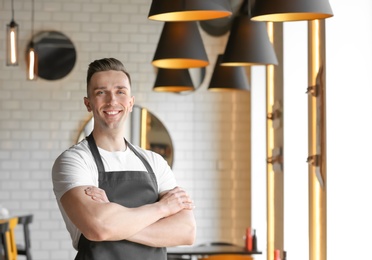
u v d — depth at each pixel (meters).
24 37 11.16
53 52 11.20
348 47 6.02
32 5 11.16
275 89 8.64
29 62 10.20
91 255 3.59
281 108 8.27
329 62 6.03
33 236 11.12
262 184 10.88
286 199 8.14
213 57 11.39
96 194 3.56
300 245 8.09
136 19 11.29
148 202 3.74
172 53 6.56
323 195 6.18
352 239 6.01
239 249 9.61
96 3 11.24
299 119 8.10
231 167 11.45
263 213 10.88
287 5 4.55
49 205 11.16
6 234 9.41
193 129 11.41
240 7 9.76
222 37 11.41
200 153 11.43
